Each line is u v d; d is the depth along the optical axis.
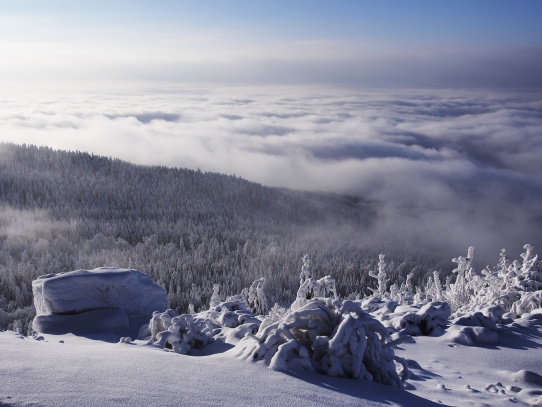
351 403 4.14
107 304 9.44
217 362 4.90
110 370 4.20
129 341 6.45
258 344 5.12
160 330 7.10
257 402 3.78
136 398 3.51
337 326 5.50
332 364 5.08
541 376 6.31
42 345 5.38
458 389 5.75
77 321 8.81
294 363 4.96
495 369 6.74
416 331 8.50
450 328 8.32
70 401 3.33
